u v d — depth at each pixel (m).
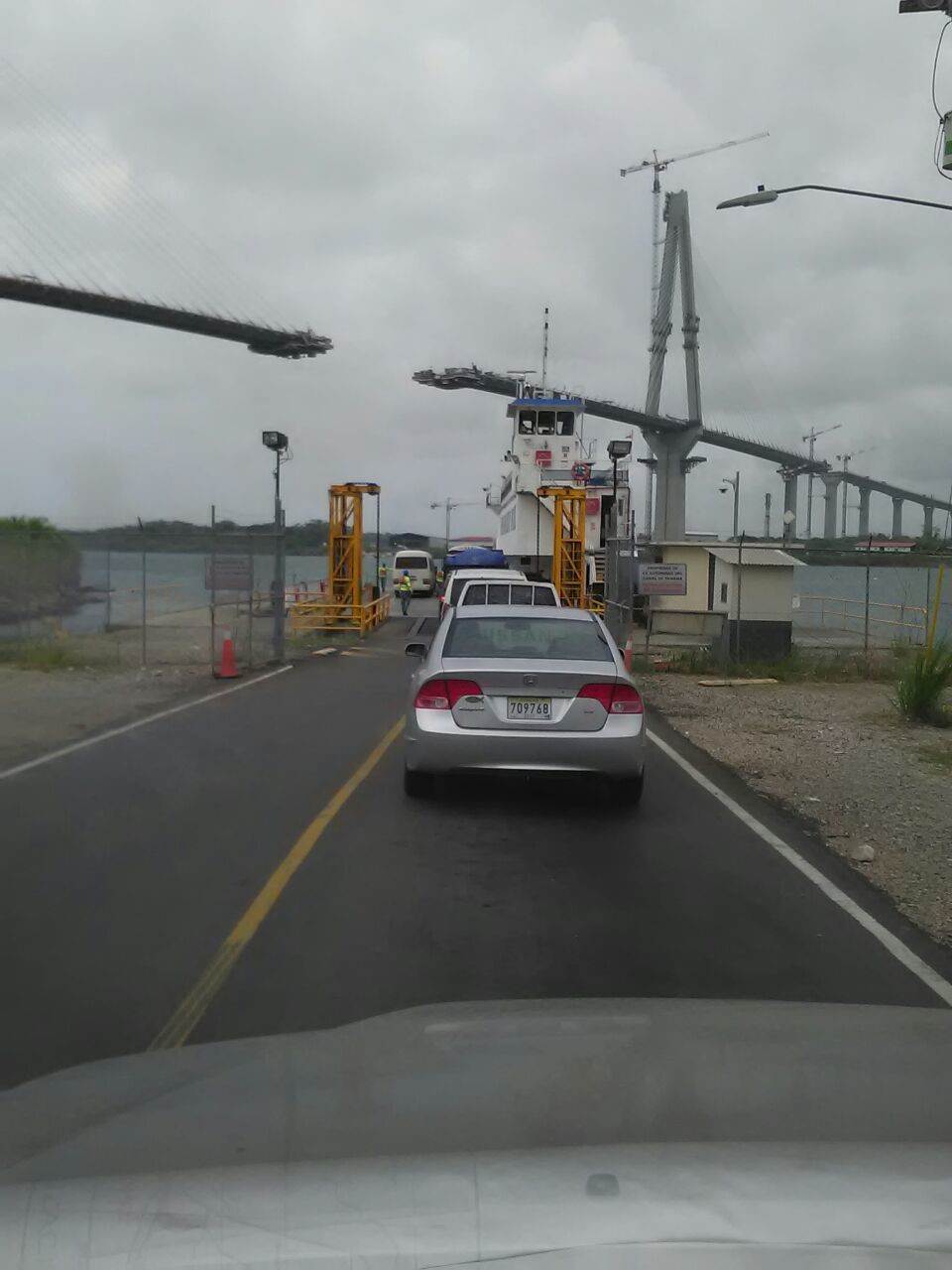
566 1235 1.96
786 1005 3.94
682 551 27.95
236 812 8.74
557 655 9.27
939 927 6.32
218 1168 2.33
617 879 7.09
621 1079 2.86
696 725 14.70
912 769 11.76
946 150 13.09
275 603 21.97
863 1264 1.91
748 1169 2.21
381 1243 1.97
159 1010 4.76
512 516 36.69
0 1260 2.05
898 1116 2.58
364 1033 3.47
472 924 6.06
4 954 5.49
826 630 30.97
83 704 15.16
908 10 12.02
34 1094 3.15
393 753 11.49
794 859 7.73
